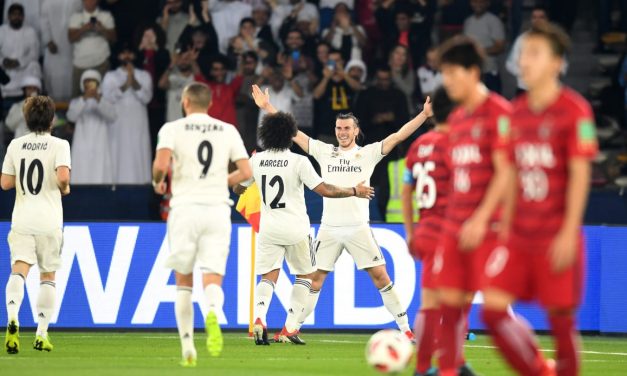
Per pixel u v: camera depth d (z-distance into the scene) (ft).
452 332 71.51
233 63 189.57
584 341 137.49
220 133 90.02
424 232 81.71
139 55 184.96
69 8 189.37
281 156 120.88
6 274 140.67
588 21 210.38
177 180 89.81
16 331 107.76
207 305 88.07
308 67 184.85
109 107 180.34
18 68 186.80
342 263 141.79
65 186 107.14
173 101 183.32
